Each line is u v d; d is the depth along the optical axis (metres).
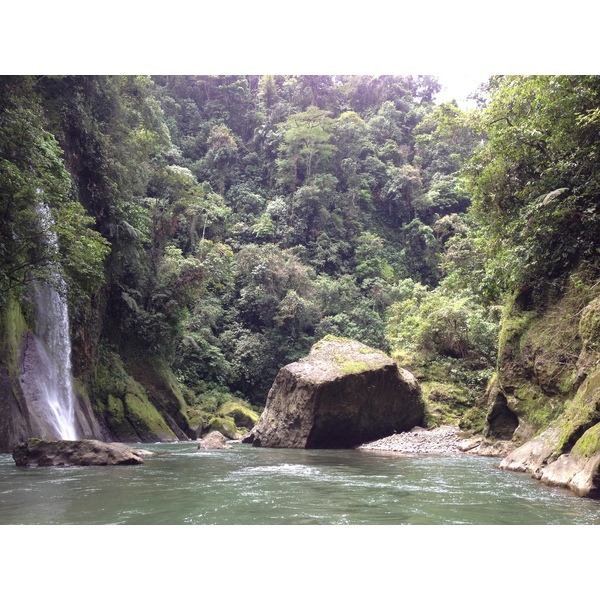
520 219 9.78
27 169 10.65
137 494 5.52
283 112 52.97
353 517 4.38
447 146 54.00
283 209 44.69
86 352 17.88
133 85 22.05
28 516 4.39
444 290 23.59
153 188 28.50
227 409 26.53
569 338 9.18
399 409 15.02
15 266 11.15
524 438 10.02
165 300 23.27
